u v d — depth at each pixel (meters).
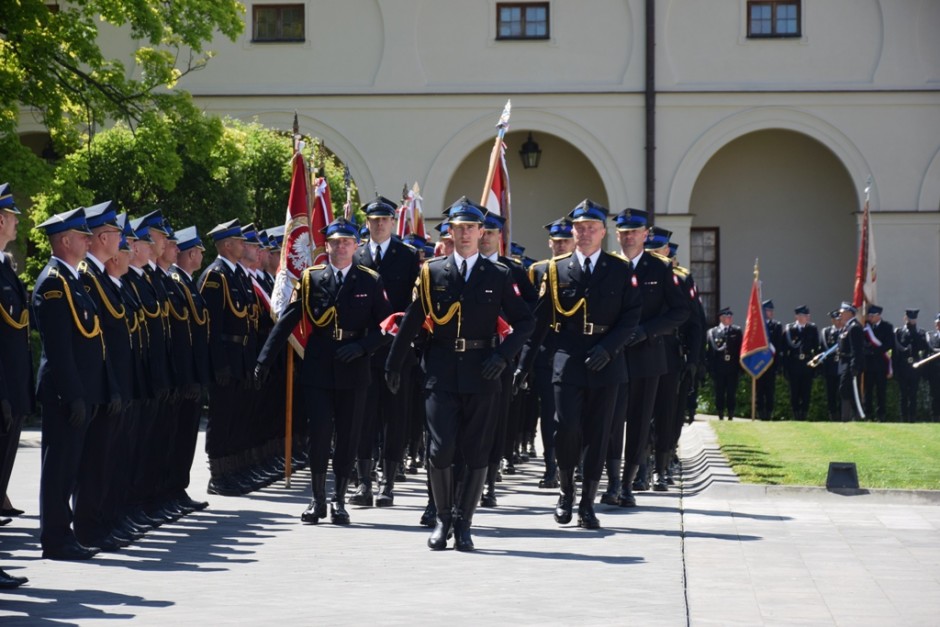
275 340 12.30
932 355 28.03
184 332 12.39
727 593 8.72
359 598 8.50
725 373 27.42
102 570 9.57
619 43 32.66
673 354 14.72
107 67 23.25
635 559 10.06
